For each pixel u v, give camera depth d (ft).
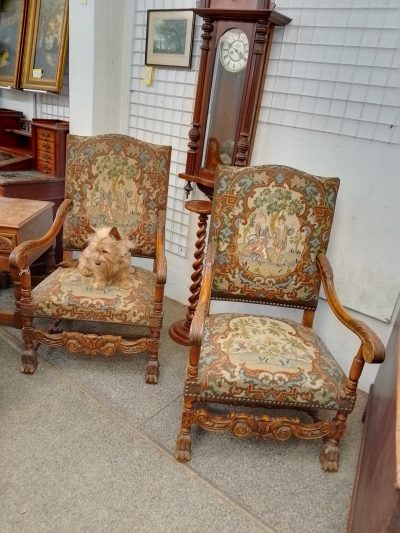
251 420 4.60
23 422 5.10
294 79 6.06
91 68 7.59
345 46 5.55
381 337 6.18
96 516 4.06
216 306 7.91
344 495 4.60
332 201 5.25
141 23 7.54
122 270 5.82
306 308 5.60
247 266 5.41
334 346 6.66
